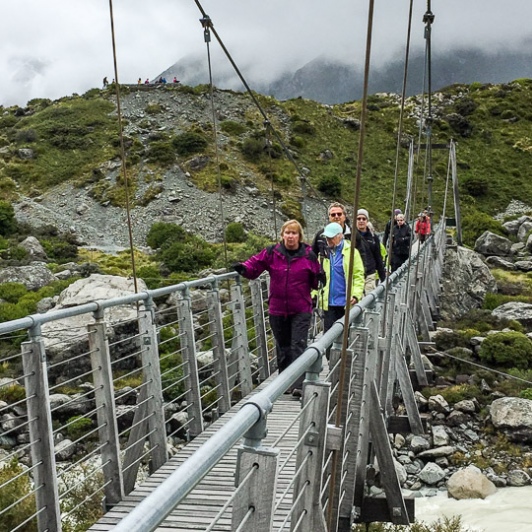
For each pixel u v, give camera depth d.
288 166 68.56
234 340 8.54
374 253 9.38
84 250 46.50
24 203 60.69
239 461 2.28
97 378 4.99
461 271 26.48
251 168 67.19
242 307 8.68
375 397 6.43
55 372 14.65
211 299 7.74
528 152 77.75
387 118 83.56
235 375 8.53
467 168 72.75
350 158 72.38
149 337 5.86
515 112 86.56
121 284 18.27
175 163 66.19
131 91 86.38
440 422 14.81
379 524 9.05
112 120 79.00
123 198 61.06
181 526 4.45
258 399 2.27
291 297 6.87
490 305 26.05
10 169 68.56
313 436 3.19
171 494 1.58
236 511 2.27
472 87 94.44
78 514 7.35
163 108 81.50
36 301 24.41
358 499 6.71
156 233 49.00
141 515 1.47
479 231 44.47
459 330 21.12
